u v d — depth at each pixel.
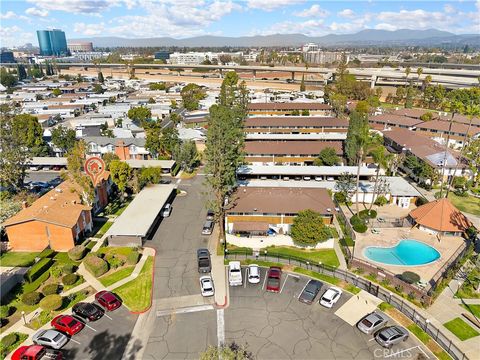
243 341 39.41
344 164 93.44
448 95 171.88
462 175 87.12
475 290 47.97
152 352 38.12
